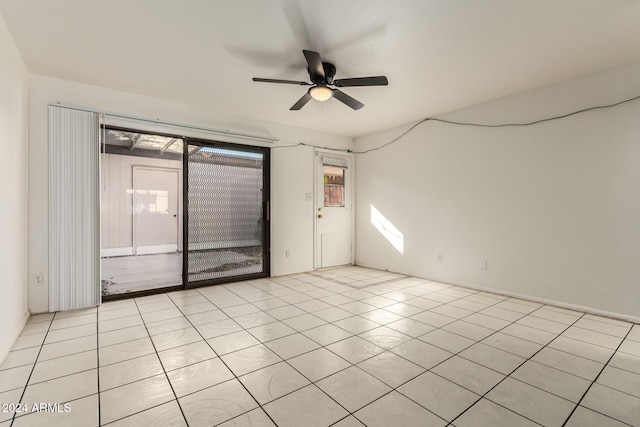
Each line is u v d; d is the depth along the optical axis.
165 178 7.18
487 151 3.79
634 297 2.79
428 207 4.47
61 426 1.46
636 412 1.56
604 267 2.95
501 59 2.75
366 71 2.98
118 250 6.64
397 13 2.11
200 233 4.11
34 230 2.97
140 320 2.85
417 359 2.11
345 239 5.56
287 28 2.29
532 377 1.89
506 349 2.26
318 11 2.09
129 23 2.23
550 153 3.27
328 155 5.31
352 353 2.20
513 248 3.57
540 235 3.36
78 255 3.15
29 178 2.95
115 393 1.72
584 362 2.07
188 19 2.18
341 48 2.56
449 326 2.71
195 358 2.12
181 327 2.68
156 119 3.66
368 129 5.09
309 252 5.09
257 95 3.60
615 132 2.87
